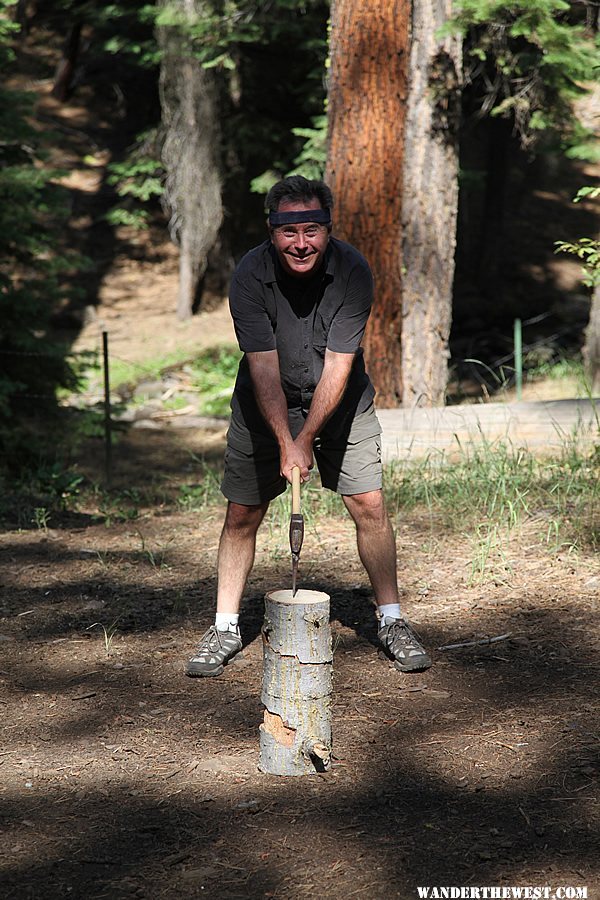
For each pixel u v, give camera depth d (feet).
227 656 14.42
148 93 100.12
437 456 25.77
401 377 35.04
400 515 21.95
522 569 17.89
